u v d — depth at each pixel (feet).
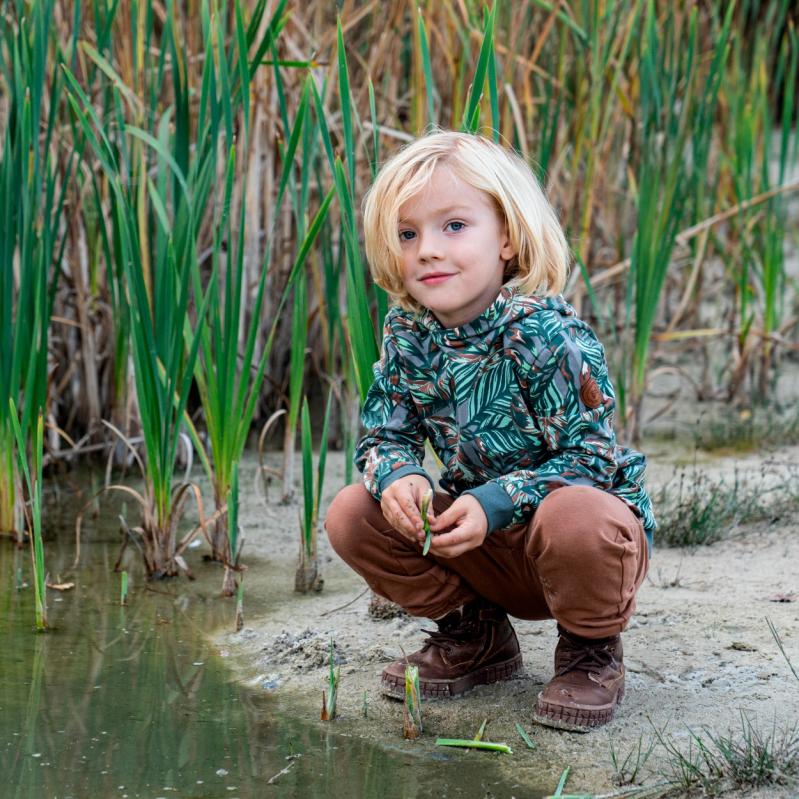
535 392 6.91
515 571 7.41
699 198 16.39
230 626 9.34
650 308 14.42
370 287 13.78
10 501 11.65
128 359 13.70
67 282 14.57
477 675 7.82
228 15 12.96
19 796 6.55
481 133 10.69
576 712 7.09
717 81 14.60
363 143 11.11
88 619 9.53
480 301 7.05
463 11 11.43
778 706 7.28
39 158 10.84
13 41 10.80
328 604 9.76
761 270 19.54
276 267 15.28
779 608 9.00
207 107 10.90
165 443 10.39
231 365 10.41
